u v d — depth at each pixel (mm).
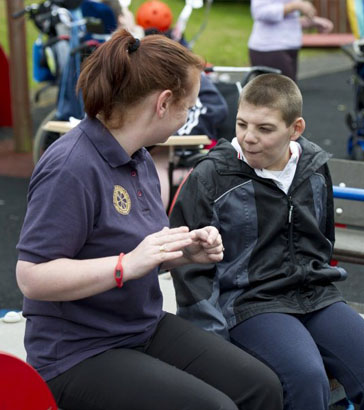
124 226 3166
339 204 5430
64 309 3139
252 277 3807
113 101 3150
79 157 3078
